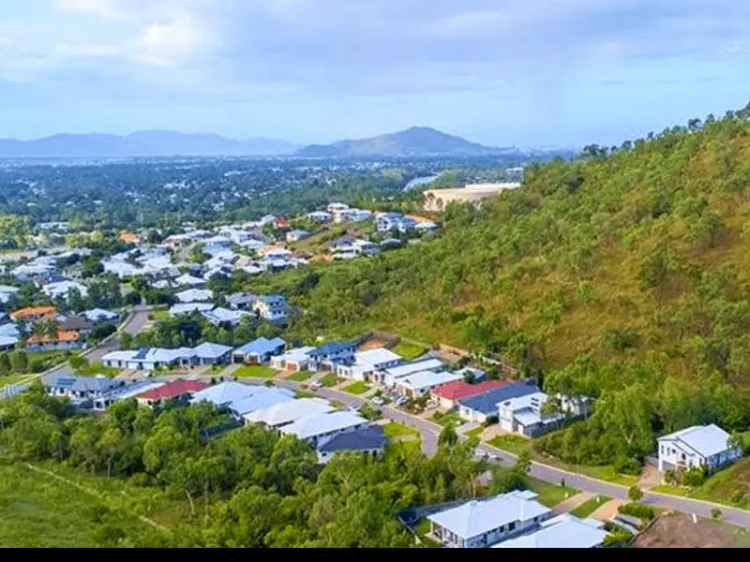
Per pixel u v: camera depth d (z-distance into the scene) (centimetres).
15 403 10338
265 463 8200
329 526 6506
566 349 10619
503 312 11975
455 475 7662
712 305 9806
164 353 13262
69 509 7644
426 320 12975
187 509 7638
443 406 10250
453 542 6706
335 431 9338
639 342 10050
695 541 6294
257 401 10581
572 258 12150
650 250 11619
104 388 11444
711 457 7675
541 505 7062
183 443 8581
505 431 9369
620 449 8194
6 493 8025
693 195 12594
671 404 8362
